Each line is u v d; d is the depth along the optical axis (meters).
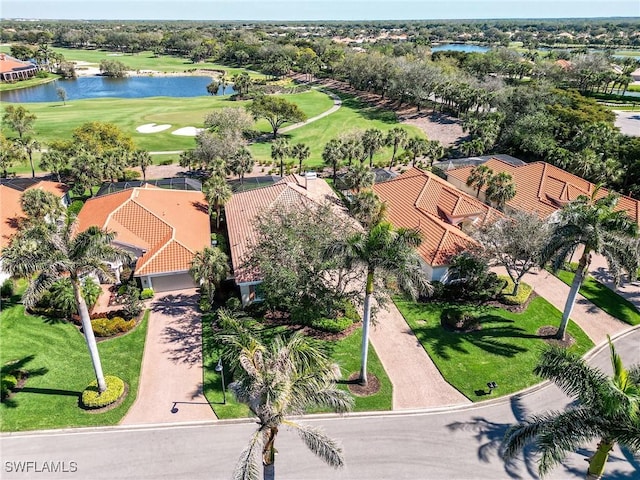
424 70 109.69
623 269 31.03
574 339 33.81
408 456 24.48
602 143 68.19
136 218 43.16
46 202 45.53
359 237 24.92
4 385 27.61
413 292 24.33
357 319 34.97
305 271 30.28
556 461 17.91
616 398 16.64
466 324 34.66
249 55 199.00
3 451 24.38
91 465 23.72
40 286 22.80
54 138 86.19
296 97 130.50
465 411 27.44
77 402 27.42
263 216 36.47
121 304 36.69
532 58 177.62
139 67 192.25
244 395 17.86
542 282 41.50
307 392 18.12
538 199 53.41
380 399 28.06
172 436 25.42
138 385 28.72
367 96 127.62
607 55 153.38
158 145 83.31
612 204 31.19
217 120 85.06
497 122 80.44
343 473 23.45
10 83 150.50
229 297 37.19
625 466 23.92
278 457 24.23
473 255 37.75
